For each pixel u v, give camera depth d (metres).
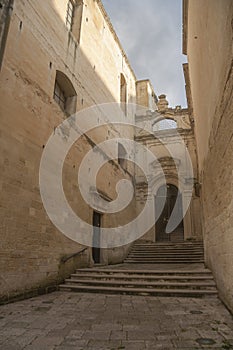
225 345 3.72
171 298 7.17
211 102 6.61
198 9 7.50
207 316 5.26
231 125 4.56
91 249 11.39
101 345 3.74
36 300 6.88
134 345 3.74
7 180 6.89
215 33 5.42
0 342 3.86
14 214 7.00
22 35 8.20
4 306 6.14
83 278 9.16
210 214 8.23
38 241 7.91
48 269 8.23
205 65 7.21
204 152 9.15
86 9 13.70
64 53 11.04
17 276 6.84
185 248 15.11
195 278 8.11
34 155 8.17
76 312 5.62
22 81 7.95
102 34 15.86
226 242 5.71
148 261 14.10
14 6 7.92
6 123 7.06
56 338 4.02
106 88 15.67
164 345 3.73
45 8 9.87
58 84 11.21
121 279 8.70
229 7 4.07
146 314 5.45
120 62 19.02
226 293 5.92
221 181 5.89
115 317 5.22
